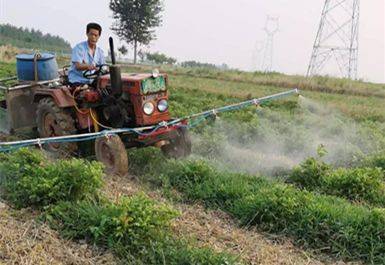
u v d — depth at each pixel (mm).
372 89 26531
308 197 6230
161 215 5250
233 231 5863
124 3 55500
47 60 8648
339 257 5488
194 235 5492
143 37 56875
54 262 4637
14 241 4867
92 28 8086
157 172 7535
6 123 9594
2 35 92750
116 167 7309
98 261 4801
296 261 5301
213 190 6777
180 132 8078
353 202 7074
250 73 33219
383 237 5598
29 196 5746
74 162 6070
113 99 7715
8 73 19250
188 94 19250
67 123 7953
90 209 5402
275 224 5969
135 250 4969
